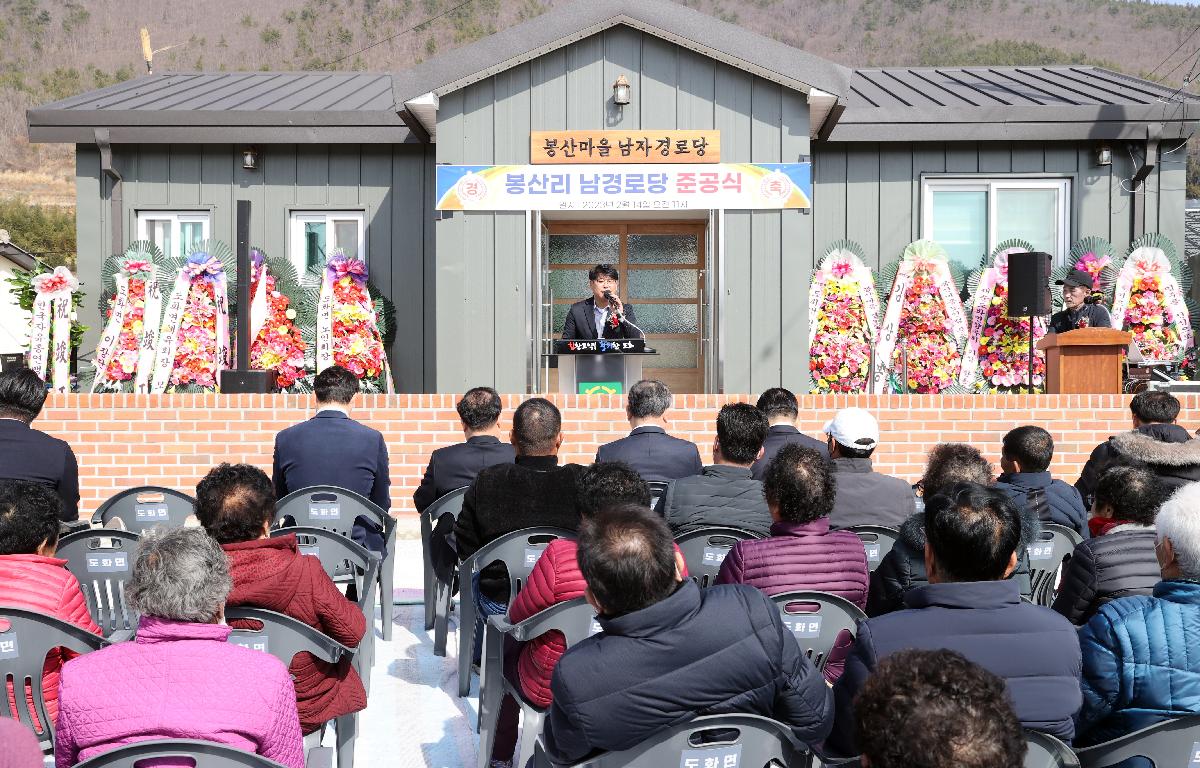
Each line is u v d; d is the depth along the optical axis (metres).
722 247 9.17
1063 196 11.09
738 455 4.25
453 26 139.12
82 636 2.95
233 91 12.66
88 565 3.82
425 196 11.34
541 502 4.03
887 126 10.86
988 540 2.50
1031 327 9.24
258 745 2.36
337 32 138.12
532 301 9.20
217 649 2.39
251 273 9.98
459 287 9.21
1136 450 4.45
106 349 9.77
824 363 9.96
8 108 101.44
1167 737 2.30
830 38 167.38
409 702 4.30
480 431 5.07
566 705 2.32
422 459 8.21
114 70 128.00
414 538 7.67
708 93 9.13
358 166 11.34
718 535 3.92
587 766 2.35
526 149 9.18
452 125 9.18
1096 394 8.37
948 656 1.55
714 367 9.21
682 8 8.98
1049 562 4.29
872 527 4.15
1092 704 2.56
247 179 11.28
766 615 2.41
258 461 8.14
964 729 1.42
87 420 8.10
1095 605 3.29
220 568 2.47
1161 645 2.51
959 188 11.18
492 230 9.21
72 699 2.32
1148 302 10.16
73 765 2.30
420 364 11.32
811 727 2.46
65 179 86.88
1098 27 156.50
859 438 4.39
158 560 2.42
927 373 10.06
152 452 8.12
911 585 3.40
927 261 10.17
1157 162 11.02
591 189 9.17
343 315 10.16
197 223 11.32
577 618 3.19
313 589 3.08
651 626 2.32
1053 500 4.45
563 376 8.24
